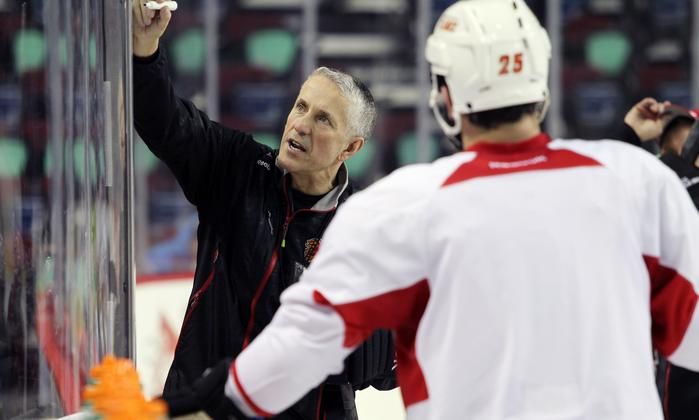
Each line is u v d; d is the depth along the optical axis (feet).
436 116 21.36
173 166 28.60
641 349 19.72
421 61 98.78
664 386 38.45
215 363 28.30
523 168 19.80
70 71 20.61
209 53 93.30
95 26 21.43
